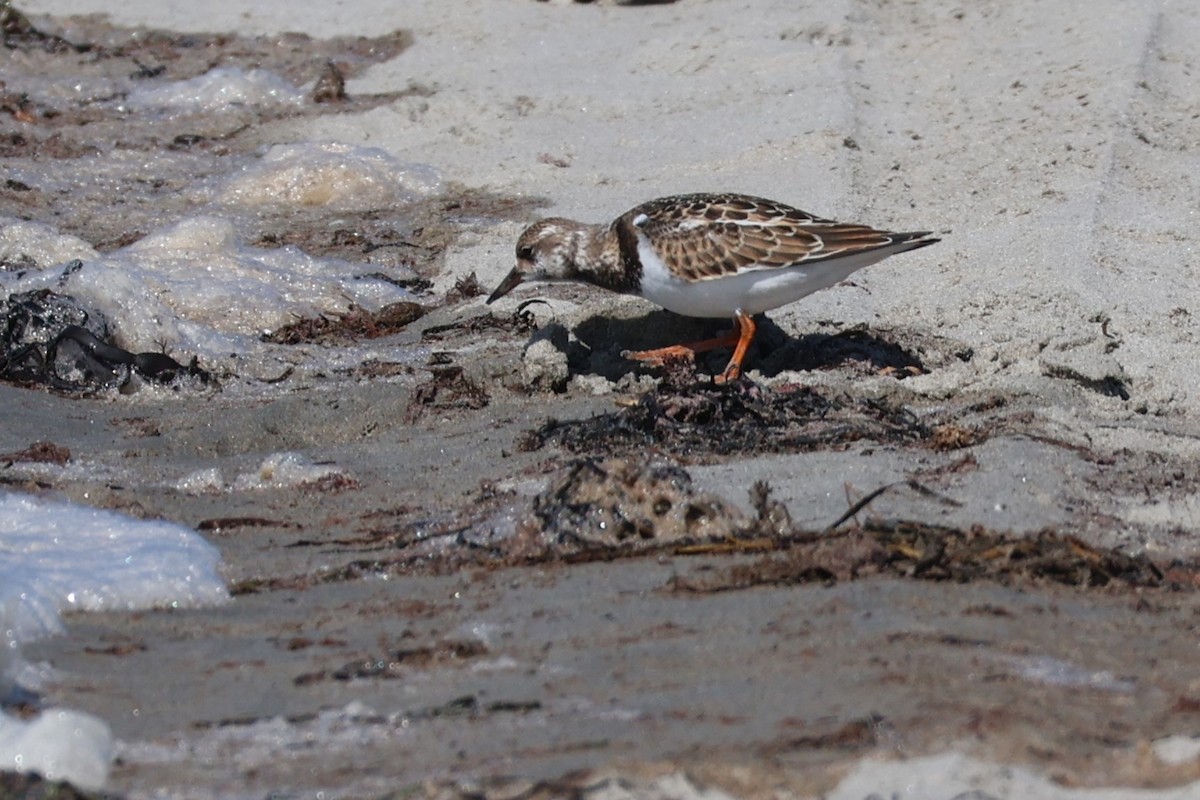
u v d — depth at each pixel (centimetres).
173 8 2300
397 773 656
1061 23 2011
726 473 1012
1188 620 797
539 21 2184
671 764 645
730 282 1215
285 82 2072
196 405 1252
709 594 831
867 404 1157
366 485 1063
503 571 894
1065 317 1312
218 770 668
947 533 883
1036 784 629
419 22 2214
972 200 1589
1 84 2053
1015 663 738
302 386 1296
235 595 886
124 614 856
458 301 1473
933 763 643
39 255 1524
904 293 1393
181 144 1909
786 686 716
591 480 932
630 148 1808
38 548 930
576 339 1362
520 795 629
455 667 760
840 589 828
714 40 2050
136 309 1382
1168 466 1049
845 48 2008
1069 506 967
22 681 758
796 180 1641
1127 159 1664
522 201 1706
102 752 682
